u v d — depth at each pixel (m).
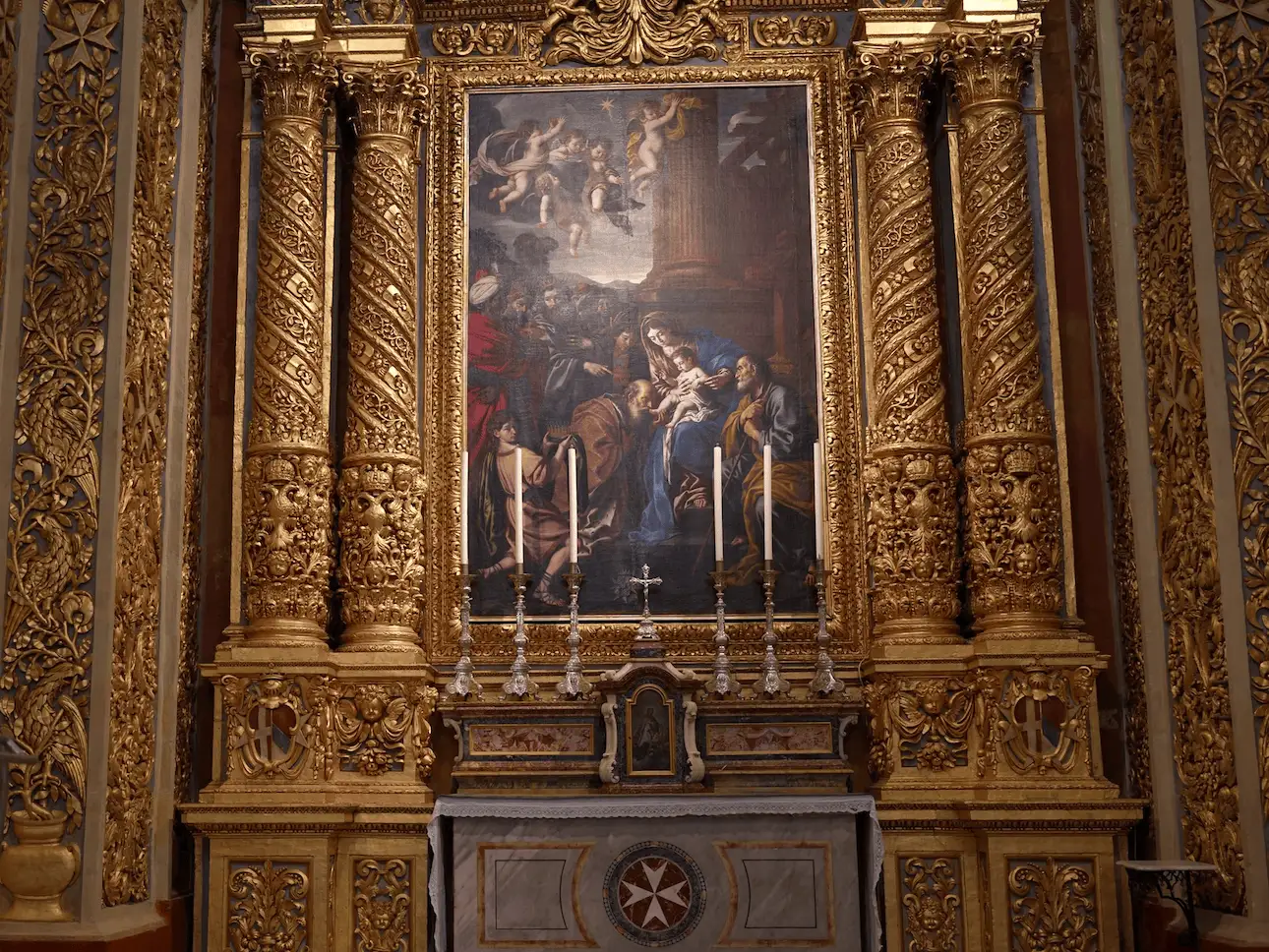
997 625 7.34
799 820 6.93
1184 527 6.85
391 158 8.05
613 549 7.89
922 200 7.96
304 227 7.80
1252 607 6.34
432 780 7.55
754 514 7.92
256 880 6.96
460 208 8.27
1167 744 6.99
